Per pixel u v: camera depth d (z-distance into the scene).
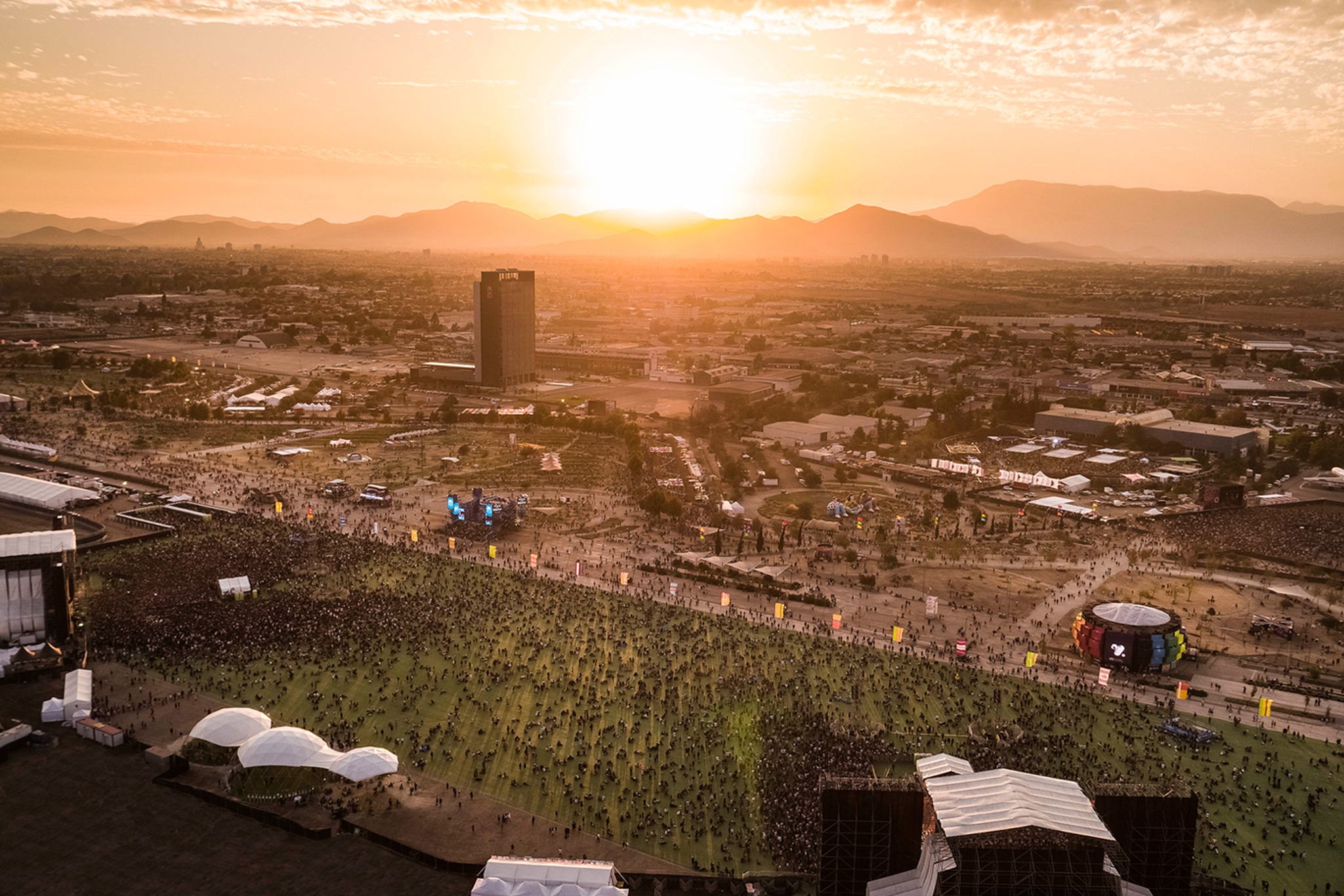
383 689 168.25
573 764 146.50
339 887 118.06
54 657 173.38
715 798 139.12
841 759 147.25
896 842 118.50
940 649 192.88
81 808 132.50
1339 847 129.38
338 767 135.75
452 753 148.75
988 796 113.12
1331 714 168.75
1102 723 163.25
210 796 135.38
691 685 173.38
